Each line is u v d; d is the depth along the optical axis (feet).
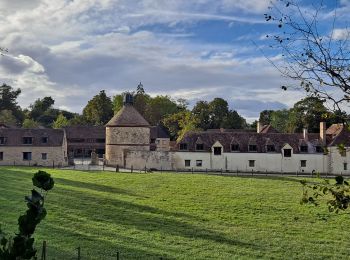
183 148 253.65
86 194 140.05
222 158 251.60
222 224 109.09
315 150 249.14
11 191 132.05
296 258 82.69
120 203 128.47
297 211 126.21
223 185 172.65
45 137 264.31
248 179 195.00
